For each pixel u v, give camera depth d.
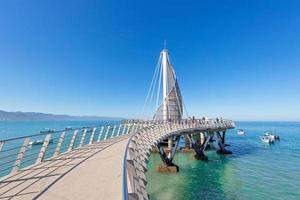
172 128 25.45
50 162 10.09
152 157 31.19
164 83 40.03
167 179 20.84
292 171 24.36
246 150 41.31
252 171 24.20
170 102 39.50
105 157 10.85
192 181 20.31
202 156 30.44
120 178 7.26
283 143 54.25
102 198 5.63
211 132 36.16
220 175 22.50
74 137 13.95
